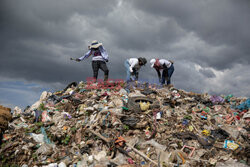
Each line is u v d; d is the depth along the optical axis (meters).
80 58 8.66
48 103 7.70
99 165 4.55
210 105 7.90
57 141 5.55
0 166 4.64
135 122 5.91
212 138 5.70
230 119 6.75
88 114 6.58
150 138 5.55
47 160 4.89
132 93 7.75
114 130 5.82
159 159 4.80
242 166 4.41
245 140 5.59
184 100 7.96
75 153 5.18
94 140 5.52
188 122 6.31
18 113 7.34
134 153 5.02
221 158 4.89
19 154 4.98
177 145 5.30
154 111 6.50
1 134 5.59
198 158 4.88
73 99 7.48
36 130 5.98
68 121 6.31
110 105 6.89
